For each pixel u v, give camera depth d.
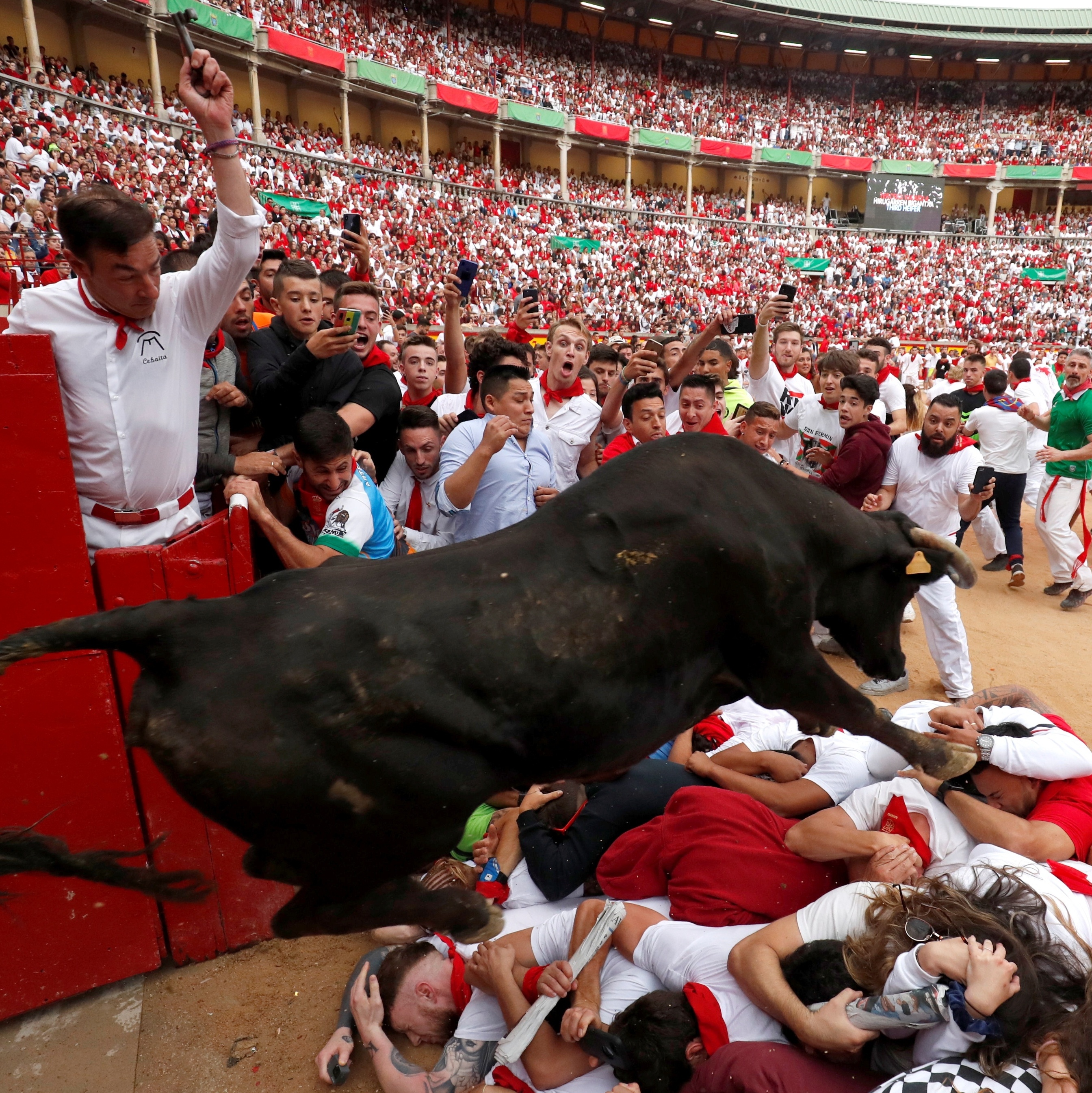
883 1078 2.52
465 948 3.21
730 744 3.96
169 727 1.80
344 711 1.81
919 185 50.97
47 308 2.80
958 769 2.34
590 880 3.52
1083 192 54.78
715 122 51.03
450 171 39.97
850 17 51.62
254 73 31.27
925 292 45.75
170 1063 3.03
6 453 2.80
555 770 2.00
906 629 7.50
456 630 1.87
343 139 35.94
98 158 20.58
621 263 40.44
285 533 3.24
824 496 2.30
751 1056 2.49
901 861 2.93
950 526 6.30
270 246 24.17
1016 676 6.46
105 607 3.03
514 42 45.78
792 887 3.09
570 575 1.97
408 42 39.69
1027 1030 2.29
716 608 2.09
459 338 6.57
